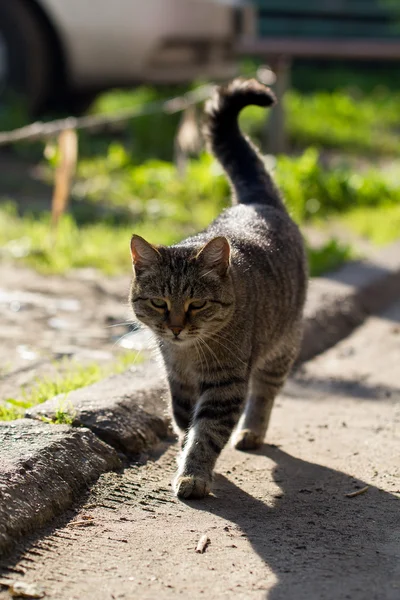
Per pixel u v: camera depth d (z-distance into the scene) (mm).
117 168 12703
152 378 5641
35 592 3443
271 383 5477
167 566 3756
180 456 4801
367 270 9062
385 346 7422
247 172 6160
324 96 19875
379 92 23219
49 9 13219
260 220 5621
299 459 5133
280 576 3709
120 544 3934
